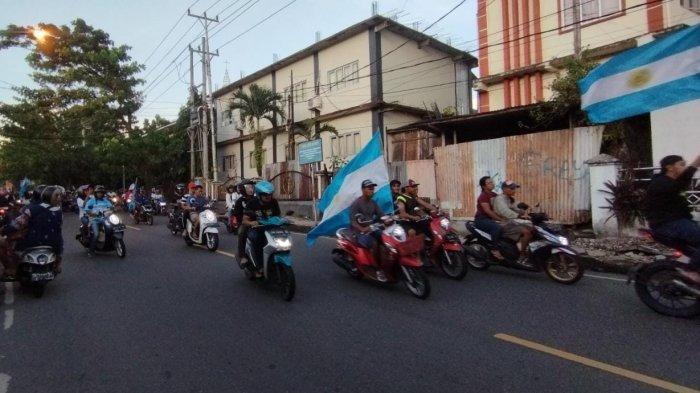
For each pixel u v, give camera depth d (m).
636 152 10.92
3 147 32.66
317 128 22.72
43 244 7.12
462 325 5.20
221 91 32.28
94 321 5.73
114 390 3.85
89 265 9.56
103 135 32.53
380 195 8.53
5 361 4.52
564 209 11.98
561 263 6.96
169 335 5.14
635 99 8.02
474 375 3.91
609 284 6.87
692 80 7.46
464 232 12.84
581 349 4.39
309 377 3.98
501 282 7.15
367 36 21.78
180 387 3.87
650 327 4.95
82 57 33.34
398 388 3.73
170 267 9.10
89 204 10.62
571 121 12.88
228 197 14.73
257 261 7.14
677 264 5.21
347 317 5.62
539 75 15.87
